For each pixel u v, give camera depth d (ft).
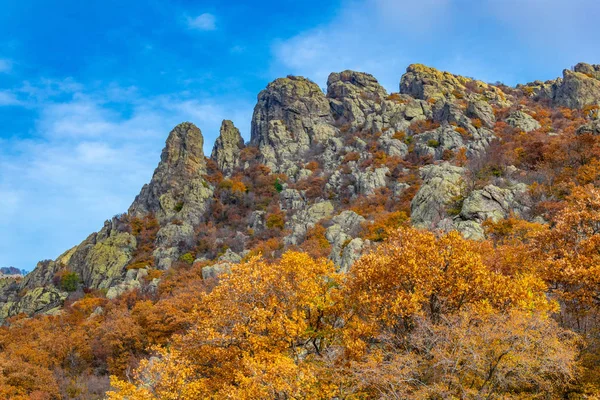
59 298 285.23
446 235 87.10
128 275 287.48
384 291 81.66
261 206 350.43
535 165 222.69
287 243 266.57
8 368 160.76
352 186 321.73
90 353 188.85
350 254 173.78
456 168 234.58
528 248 101.24
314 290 86.12
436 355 64.69
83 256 326.65
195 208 354.33
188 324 171.73
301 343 88.17
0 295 318.65
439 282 77.87
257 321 81.35
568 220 93.40
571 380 69.92
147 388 83.87
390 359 72.95
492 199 175.83
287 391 67.05
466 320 66.54
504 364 64.44
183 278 252.01
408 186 281.33
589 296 77.61
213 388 79.05
